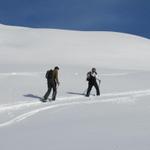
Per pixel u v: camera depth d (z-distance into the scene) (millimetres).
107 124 13180
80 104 17906
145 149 9711
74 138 11305
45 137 11648
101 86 24453
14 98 19859
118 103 18094
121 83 25766
